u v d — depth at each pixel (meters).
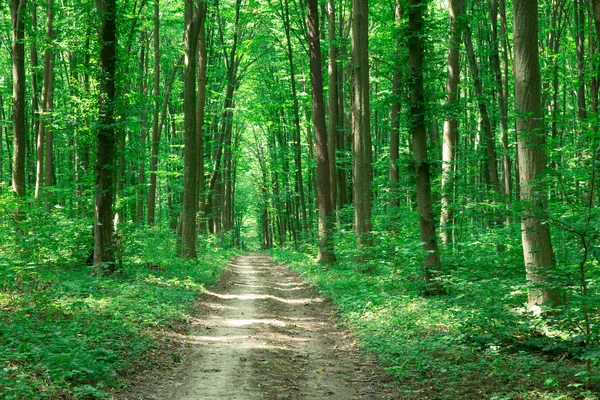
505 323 8.86
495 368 7.20
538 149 9.76
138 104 17.48
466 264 13.69
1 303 10.59
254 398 6.69
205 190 35.81
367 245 18.70
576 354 7.50
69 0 24.91
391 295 13.52
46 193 20.53
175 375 7.74
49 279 13.47
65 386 6.27
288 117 36.44
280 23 31.58
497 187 17.88
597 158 7.62
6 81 33.31
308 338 10.88
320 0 28.03
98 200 15.91
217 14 30.47
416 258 14.16
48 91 23.48
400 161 13.89
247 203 65.50
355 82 19.42
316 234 30.47
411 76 13.48
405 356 8.34
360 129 19.30
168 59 34.62
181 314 12.28
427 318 10.56
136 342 8.96
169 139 39.88
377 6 25.25
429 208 13.69
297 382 7.55
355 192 19.48
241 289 19.17
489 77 19.53
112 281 14.51
